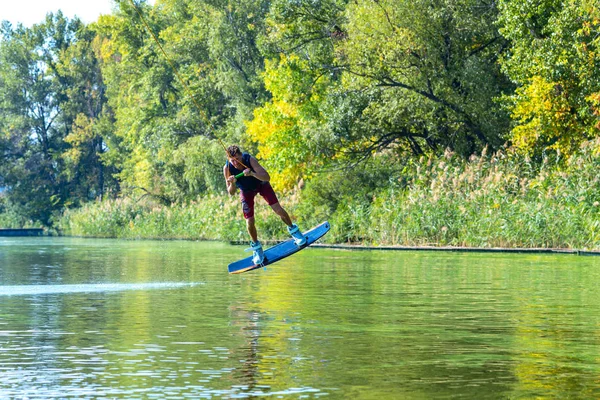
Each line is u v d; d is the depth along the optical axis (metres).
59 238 80.56
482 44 52.69
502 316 15.05
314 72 57.09
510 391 9.04
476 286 20.92
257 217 55.19
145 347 11.83
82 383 9.45
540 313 15.49
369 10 51.47
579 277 23.58
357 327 13.69
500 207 40.09
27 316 15.29
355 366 10.40
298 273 25.72
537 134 44.16
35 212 121.06
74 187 125.75
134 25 96.88
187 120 83.62
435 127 51.28
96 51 124.25
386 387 9.23
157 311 16.03
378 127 52.69
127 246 52.94
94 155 124.94
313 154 54.81
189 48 86.75
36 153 128.75
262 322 14.36
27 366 10.45
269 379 9.64
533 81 43.84
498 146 50.38
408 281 22.52
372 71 51.78
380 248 42.50
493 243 39.47
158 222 74.75
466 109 50.00
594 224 36.59
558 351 11.47
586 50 41.84
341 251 40.47
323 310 16.05
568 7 42.44
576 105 43.44
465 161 50.16
